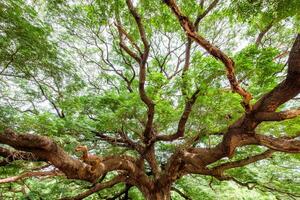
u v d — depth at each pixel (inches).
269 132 291.4
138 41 347.9
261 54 213.9
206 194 453.4
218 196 463.5
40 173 280.5
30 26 223.6
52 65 264.8
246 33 388.2
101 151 375.2
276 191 410.3
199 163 289.0
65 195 414.0
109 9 238.2
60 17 341.1
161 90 291.0
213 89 247.3
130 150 409.7
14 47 228.5
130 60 398.3
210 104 270.2
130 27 316.5
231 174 399.9
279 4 135.0
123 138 362.9
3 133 211.2
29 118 256.8
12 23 212.5
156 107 303.1
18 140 213.9
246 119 211.8
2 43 219.0
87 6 249.1
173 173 353.4
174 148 417.4
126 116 307.7
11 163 283.4
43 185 410.0
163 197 362.0
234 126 226.4
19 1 220.1
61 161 234.5
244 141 230.5
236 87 189.8
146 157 390.9
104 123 302.5
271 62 211.0
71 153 290.4
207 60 232.2
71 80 306.8
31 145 219.5
